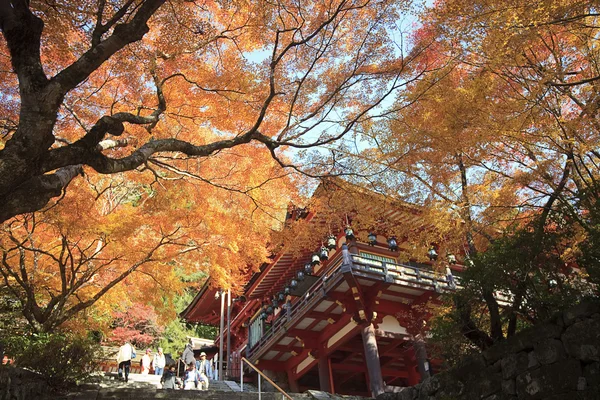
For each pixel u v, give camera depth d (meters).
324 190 11.17
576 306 8.02
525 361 8.64
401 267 19.34
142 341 32.25
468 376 9.84
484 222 10.44
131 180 14.15
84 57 6.67
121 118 7.52
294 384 24.45
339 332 20.62
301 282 21.31
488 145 9.85
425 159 10.12
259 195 13.01
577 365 7.73
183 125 12.23
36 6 7.99
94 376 12.20
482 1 8.25
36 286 14.62
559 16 8.01
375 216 11.73
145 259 14.19
